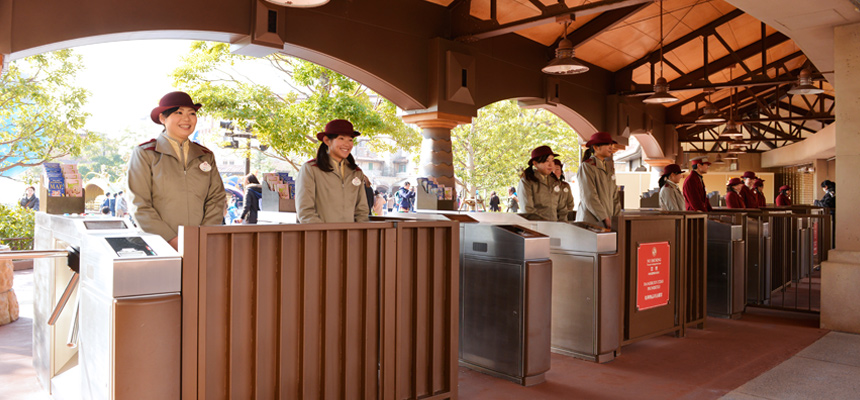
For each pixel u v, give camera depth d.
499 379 4.12
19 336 5.17
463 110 8.76
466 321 4.44
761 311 6.99
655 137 16.16
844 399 3.72
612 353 4.66
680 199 7.92
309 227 2.89
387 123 12.20
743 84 11.64
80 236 2.96
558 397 3.75
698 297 5.86
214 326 2.62
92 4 5.52
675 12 11.14
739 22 12.32
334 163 3.70
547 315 4.09
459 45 8.78
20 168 14.27
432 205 7.07
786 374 4.27
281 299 2.81
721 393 3.84
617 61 12.87
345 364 3.06
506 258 4.11
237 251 2.69
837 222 6.13
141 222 3.02
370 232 3.15
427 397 3.46
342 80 11.18
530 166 5.68
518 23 7.99
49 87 11.85
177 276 2.45
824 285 5.91
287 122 10.41
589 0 9.64
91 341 2.58
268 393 2.81
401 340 3.33
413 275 3.41
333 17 7.24
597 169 5.26
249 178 8.04
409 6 8.22
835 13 5.93
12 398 3.52
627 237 4.95
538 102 11.14
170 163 3.14
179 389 2.44
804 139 23.14
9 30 5.09
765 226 7.43
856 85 6.11
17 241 9.76
